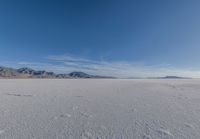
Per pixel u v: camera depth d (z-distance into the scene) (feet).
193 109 16.85
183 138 9.12
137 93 31.58
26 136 9.18
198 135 9.56
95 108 17.01
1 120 12.30
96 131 10.16
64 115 13.99
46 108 16.74
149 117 13.65
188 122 12.25
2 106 17.52
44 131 10.02
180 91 36.24
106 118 13.23
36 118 12.96
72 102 20.38
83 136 9.29
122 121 12.43
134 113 15.01
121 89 40.55
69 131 10.09
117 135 9.50
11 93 28.71
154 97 25.85
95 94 29.04
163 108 17.30
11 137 9.02
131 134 9.68
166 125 11.48
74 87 45.32
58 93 29.76
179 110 16.37
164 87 48.49
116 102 20.84
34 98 23.38
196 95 28.84
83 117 13.46
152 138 9.11
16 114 14.16
